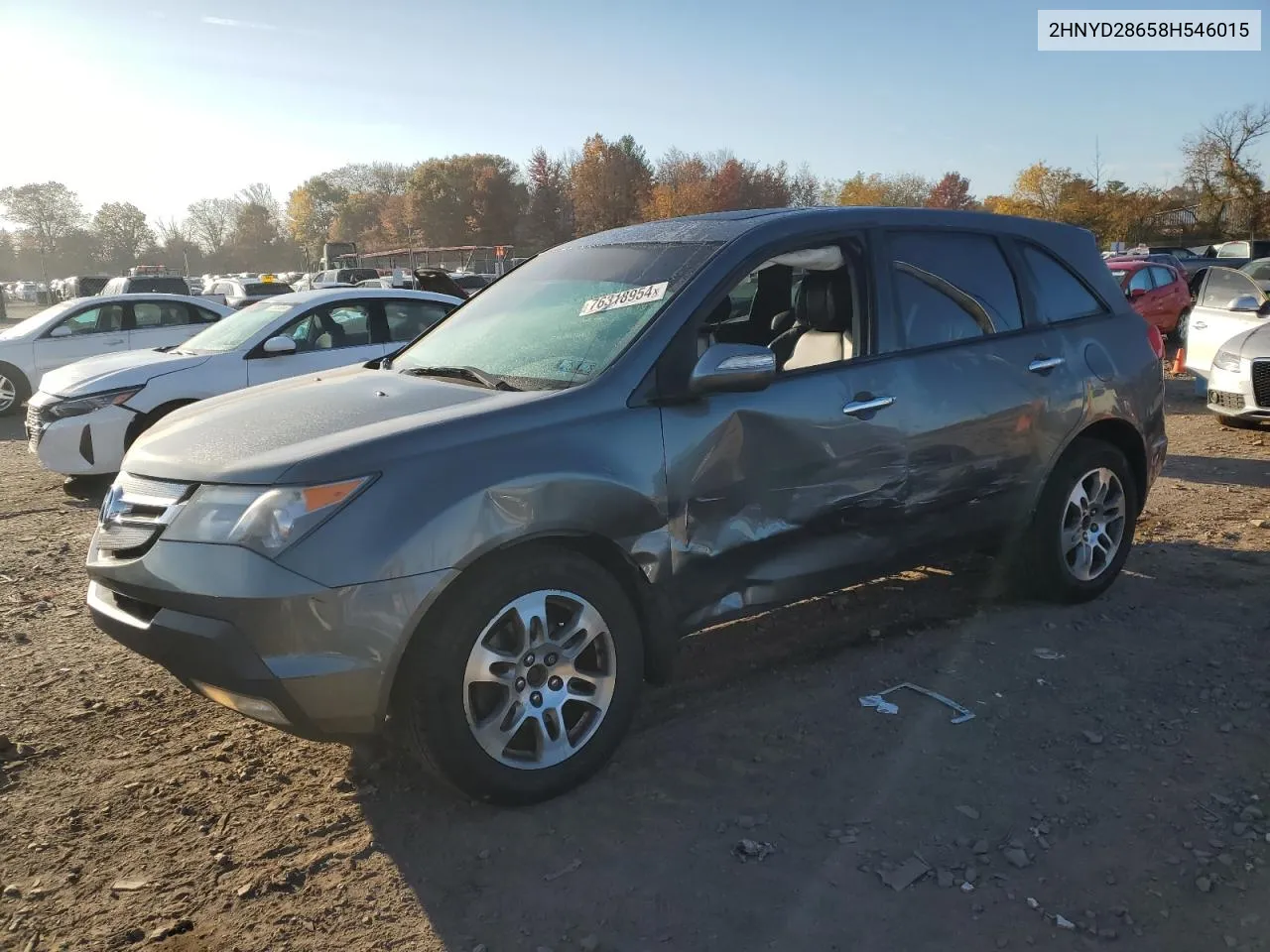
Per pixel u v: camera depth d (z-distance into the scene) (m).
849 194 87.75
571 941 2.49
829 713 3.68
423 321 9.09
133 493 3.12
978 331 4.22
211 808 3.15
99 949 2.50
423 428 2.98
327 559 2.74
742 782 3.22
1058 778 3.18
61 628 4.83
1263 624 4.41
